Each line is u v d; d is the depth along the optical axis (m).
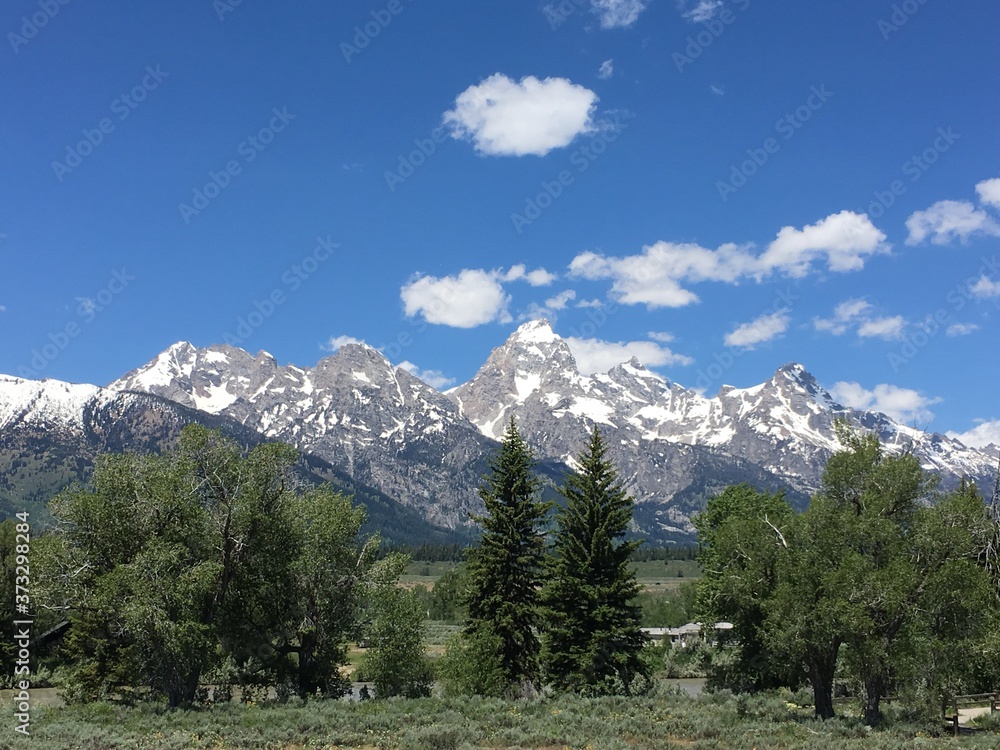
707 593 61.19
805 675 43.84
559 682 52.38
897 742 33.09
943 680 38.25
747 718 40.75
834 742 33.09
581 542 54.88
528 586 56.09
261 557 48.81
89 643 50.12
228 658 51.06
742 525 44.28
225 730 36.53
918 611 38.81
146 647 44.53
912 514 41.56
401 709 42.69
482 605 55.12
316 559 50.72
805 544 41.94
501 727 38.06
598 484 55.62
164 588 43.00
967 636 38.38
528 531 56.62
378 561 53.66
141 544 46.53
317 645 51.75
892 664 38.53
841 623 38.75
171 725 37.94
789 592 40.50
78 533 46.72
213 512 47.53
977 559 43.09
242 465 47.84
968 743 33.38
